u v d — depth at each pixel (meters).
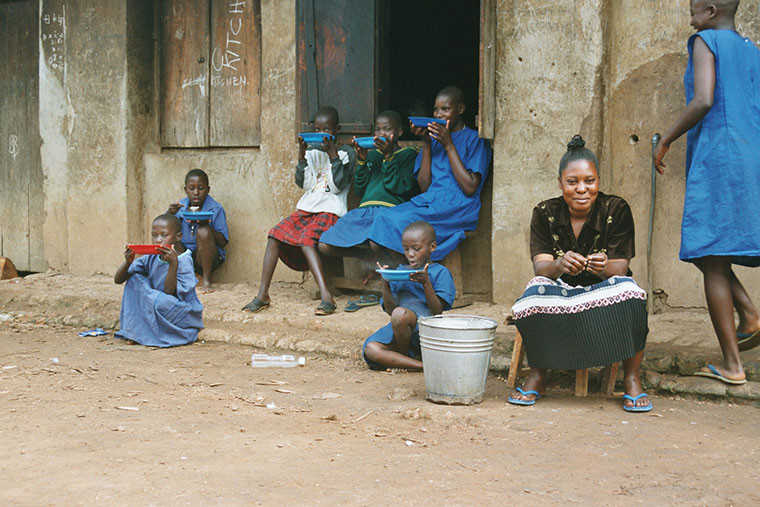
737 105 4.07
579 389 4.49
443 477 3.09
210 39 7.81
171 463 3.21
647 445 3.54
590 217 4.32
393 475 3.10
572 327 4.13
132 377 4.92
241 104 7.68
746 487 3.02
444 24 10.12
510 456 3.38
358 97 6.80
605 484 3.03
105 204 8.21
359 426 3.87
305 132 6.87
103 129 8.16
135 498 2.81
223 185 7.73
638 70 5.83
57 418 3.92
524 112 6.07
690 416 4.06
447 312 6.07
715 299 4.26
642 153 5.86
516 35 6.06
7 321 6.94
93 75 8.16
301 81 7.02
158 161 8.11
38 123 8.95
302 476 3.07
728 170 4.04
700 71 4.08
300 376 5.02
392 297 5.10
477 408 4.23
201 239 7.31
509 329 5.52
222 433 3.67
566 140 5.94
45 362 5.34
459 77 10.23
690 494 2.94
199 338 6.15
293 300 6.77
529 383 4.38
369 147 6.27
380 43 6.77
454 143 6.36
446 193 6.21
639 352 4.22
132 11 7.97
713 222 4.09
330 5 6.84
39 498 2.82
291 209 7.38
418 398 4.47
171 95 8.07
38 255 9.09
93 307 7.01
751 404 4.24
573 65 5.88
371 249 6.21
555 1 5.91
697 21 4.29
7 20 9.06
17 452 3.35
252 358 5.50
